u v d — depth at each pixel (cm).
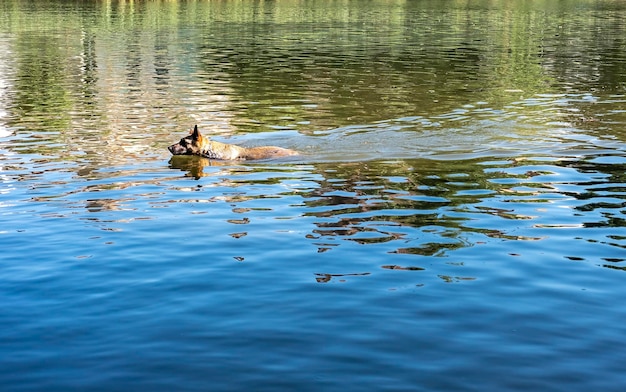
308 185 1257
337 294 770
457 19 5556
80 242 950
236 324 697
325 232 988
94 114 2016
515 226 1009
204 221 1045
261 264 862
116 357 633
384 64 3055
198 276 825
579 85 2508
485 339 666
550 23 5266
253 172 1365
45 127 1830
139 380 594
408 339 665
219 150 1495
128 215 1081
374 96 2283
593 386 584
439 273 832
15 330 689
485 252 903
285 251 909
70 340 667
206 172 1370
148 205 1138
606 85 2506
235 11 6125
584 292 776
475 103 2150
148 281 811
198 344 655
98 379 596
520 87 2464
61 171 1377
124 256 894
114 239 963
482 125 1809
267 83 2572
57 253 907
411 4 7206
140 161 1467
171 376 599
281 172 1360
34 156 1505
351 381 589
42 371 611
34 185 1268
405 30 4647
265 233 984
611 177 1285
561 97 2253
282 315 718
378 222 1034
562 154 1477
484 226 1011
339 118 1934
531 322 702
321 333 678
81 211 1104
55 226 1025
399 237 965
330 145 1602
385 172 1344
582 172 1323
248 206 1127
